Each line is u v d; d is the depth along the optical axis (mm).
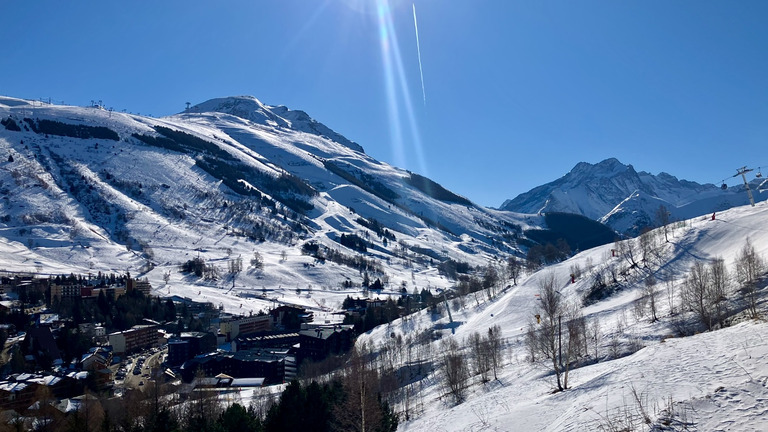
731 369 21469
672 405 18891
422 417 66938
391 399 83125
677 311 75750
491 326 122688
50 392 90125
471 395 69438
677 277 105125
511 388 53000
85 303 170000
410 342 121438
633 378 24797
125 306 172125
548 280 141375
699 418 17391
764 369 20141
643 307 84500
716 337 28047
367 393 54469
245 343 157500
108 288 191375
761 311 59344
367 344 130375
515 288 152375
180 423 64062
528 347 87125
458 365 80875
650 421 18203
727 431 16109
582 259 155750
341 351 144125
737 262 87438
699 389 20188
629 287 111312
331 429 53156
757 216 119812
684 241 122188
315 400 54188
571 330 65312
